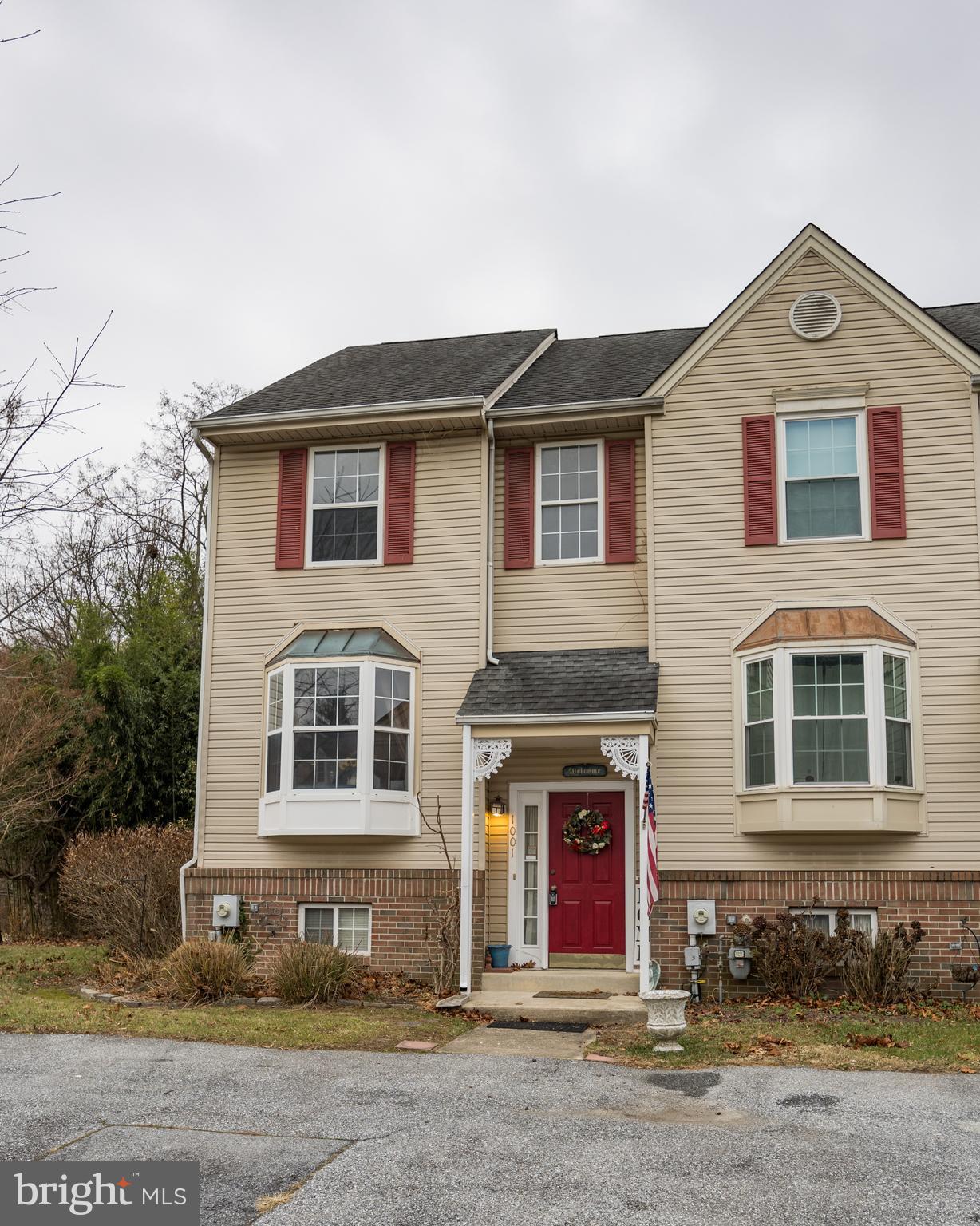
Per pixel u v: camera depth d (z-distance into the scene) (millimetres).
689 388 15820
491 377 17281
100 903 17000
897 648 14391
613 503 16234
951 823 14055
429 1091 9555
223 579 17016
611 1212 6812
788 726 14273
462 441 16531
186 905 16141
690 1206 6898
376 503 16703
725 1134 8281
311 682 15836
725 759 14836
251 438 17062
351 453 16969
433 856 15570
